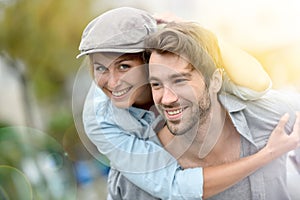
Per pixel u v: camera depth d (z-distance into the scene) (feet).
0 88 9.45
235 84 4.21
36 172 7.73
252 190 4.33
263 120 4.31
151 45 3.78
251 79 4.20
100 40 3.85
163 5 9.03
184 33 3.83
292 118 4.35
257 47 7.55
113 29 3.85
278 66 7.14
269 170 4.35
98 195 7.36
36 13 8.99
